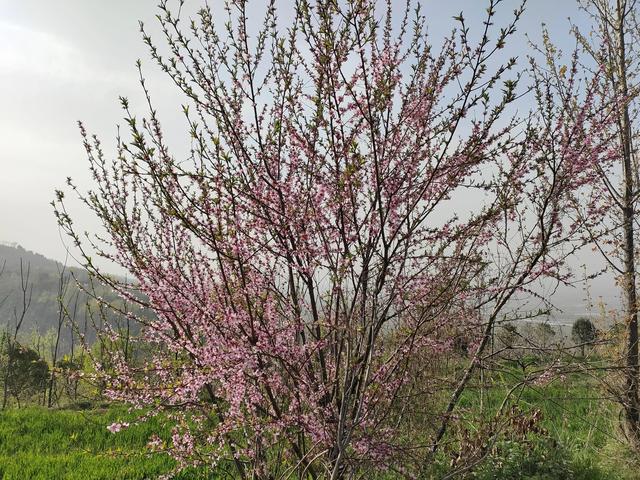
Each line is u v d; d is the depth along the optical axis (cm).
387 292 305
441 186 306
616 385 603
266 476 338
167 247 364
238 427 318
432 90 279
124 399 330
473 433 471
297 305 339
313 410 309
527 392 776
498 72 254
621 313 643
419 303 327
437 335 375
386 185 291
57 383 1343
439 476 404
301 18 266
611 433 670
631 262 650
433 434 412
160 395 332
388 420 359
